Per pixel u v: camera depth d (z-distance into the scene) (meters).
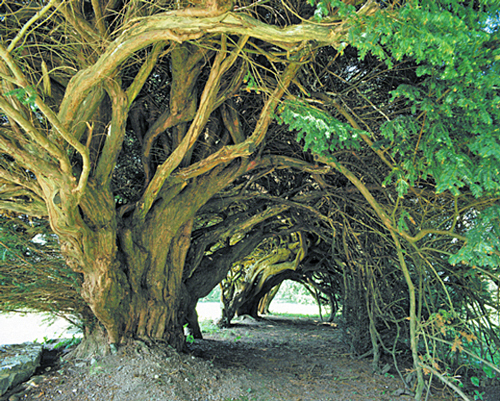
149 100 5.75
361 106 6.05
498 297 6.18
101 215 4.62
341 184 8.02
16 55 3.38
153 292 5.77
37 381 4.43
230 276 13.85
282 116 3.48
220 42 4.12
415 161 3.52
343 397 5.21
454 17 2.35
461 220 6.18
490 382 6.12
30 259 5.33
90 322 5.57
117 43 3.28
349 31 2.58
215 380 5.18
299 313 21.39
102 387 4.41
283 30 2.99
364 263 8.01
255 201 8.23
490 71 2.76
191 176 5.59
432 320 5.09
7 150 3.53
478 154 3.01
